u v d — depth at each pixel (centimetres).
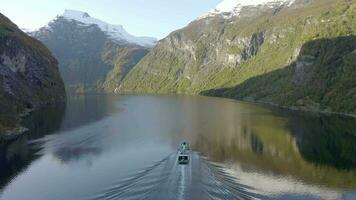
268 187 8331
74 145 12612
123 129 15850
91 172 9438
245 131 15438
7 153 11438
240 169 9731
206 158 10681
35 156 11100
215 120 18888
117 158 10844
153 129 15888
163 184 7656
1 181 8825
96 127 16300
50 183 8644
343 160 10900
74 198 7638
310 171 9775
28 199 7712
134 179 8450
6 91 19100
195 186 7450
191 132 15125
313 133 15100
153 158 10750
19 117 17325
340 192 8275
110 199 7306
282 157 11131
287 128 16338
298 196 7938
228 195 7162
